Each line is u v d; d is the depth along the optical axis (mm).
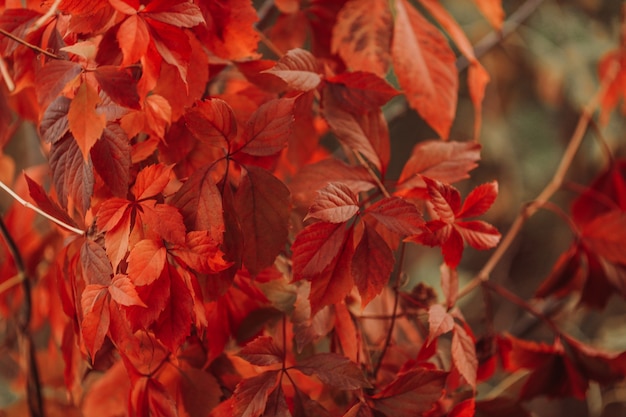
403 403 1215
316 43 1377
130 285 1137
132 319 1145
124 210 1149
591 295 1448
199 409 1235
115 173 1148
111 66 1136
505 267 4238
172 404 1210
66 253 1216
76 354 1282
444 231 1202
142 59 1154
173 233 1144
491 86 3533
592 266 1439
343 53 1319
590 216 1541
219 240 1156
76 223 1192
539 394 1383
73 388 1285
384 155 1257
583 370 1378
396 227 1173
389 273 1176
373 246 1176
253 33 1212
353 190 1248
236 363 1252
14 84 1223
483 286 1409
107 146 1149
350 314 1277
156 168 1150
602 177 1556
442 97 1308
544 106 3814
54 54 1166
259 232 1173
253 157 1189
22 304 1415
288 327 1275
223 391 1248
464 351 1229
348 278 1182
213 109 1154
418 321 1341
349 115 1247
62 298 1216
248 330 1257
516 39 3262
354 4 1321
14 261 1380
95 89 1132
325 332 1238
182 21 1135
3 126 1356
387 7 1323
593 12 3320
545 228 4242
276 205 1174
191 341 1266
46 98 1131
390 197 1182
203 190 1160
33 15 1176
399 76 1305
